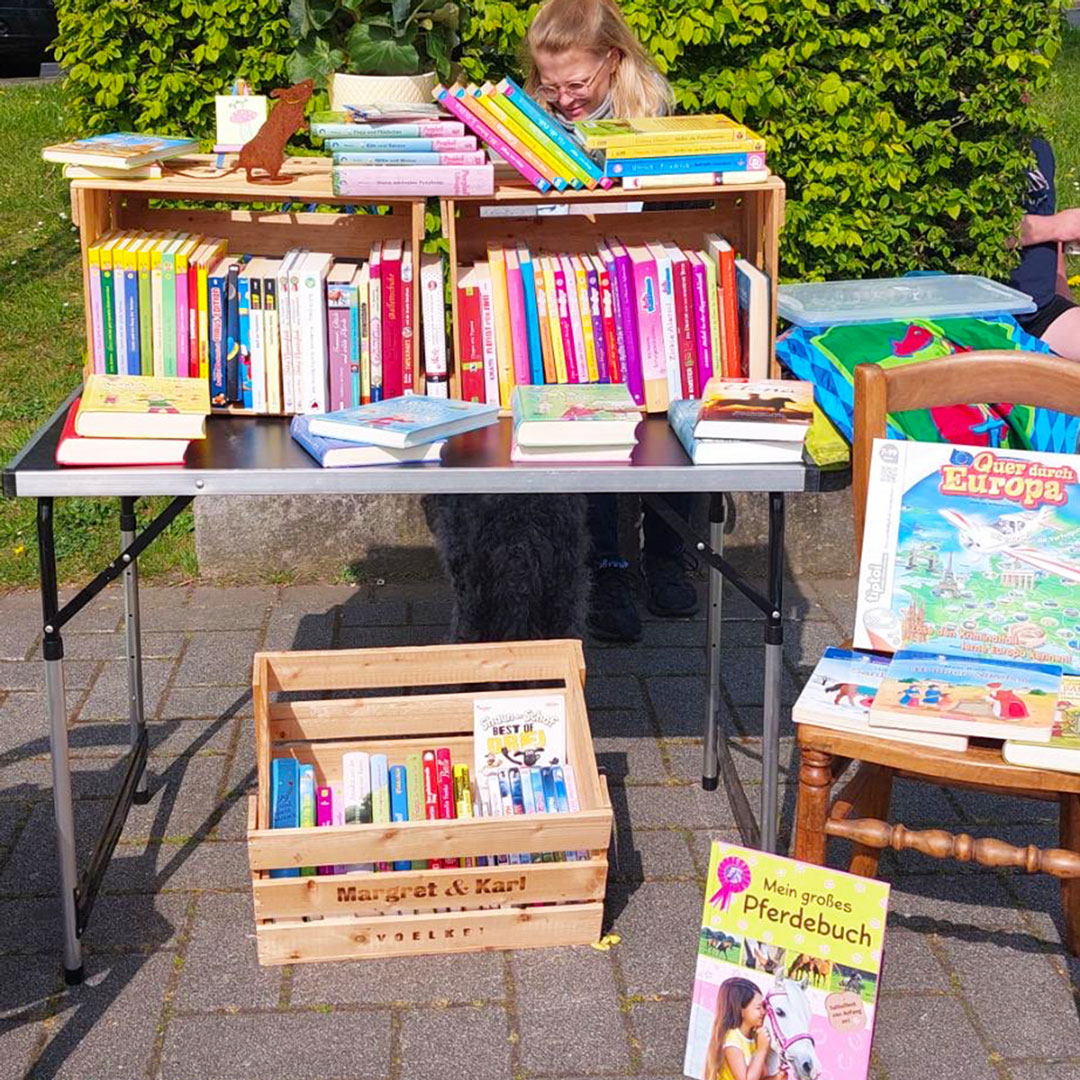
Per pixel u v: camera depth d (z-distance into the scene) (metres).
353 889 2.71
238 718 3.67
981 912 2.94
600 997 2.67
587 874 2.76
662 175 2.88
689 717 3.69
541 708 3.08
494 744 3.06
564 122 3.42
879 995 2.69
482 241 3.17
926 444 2.71
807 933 2.31
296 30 4.87
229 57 5.13
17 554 4.45
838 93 4.96
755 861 2.34
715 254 2.98
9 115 8.77
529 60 3.83
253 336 2.89
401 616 4.23
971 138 5.13
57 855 2.88
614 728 3.63
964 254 5.29
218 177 2.97
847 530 4.52
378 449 2.56
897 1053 2.55
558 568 3.23
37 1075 2.49
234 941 2.82
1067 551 2.67
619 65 3.76
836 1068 2.31
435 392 2.97
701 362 3.01
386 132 2.86
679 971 2.74
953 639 2.66
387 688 3.81
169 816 3.24
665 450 2.71
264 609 4.27
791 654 4.04
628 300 2.96
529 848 2.73
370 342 2.94
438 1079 2.48
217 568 4.42
